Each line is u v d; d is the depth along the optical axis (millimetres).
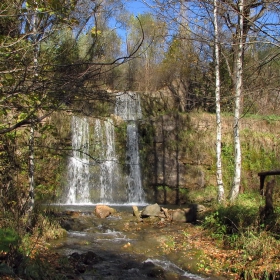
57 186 15758
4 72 3590
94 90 3766
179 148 18750
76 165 17297
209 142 18703
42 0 3670
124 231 10188
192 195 17656
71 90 3621
